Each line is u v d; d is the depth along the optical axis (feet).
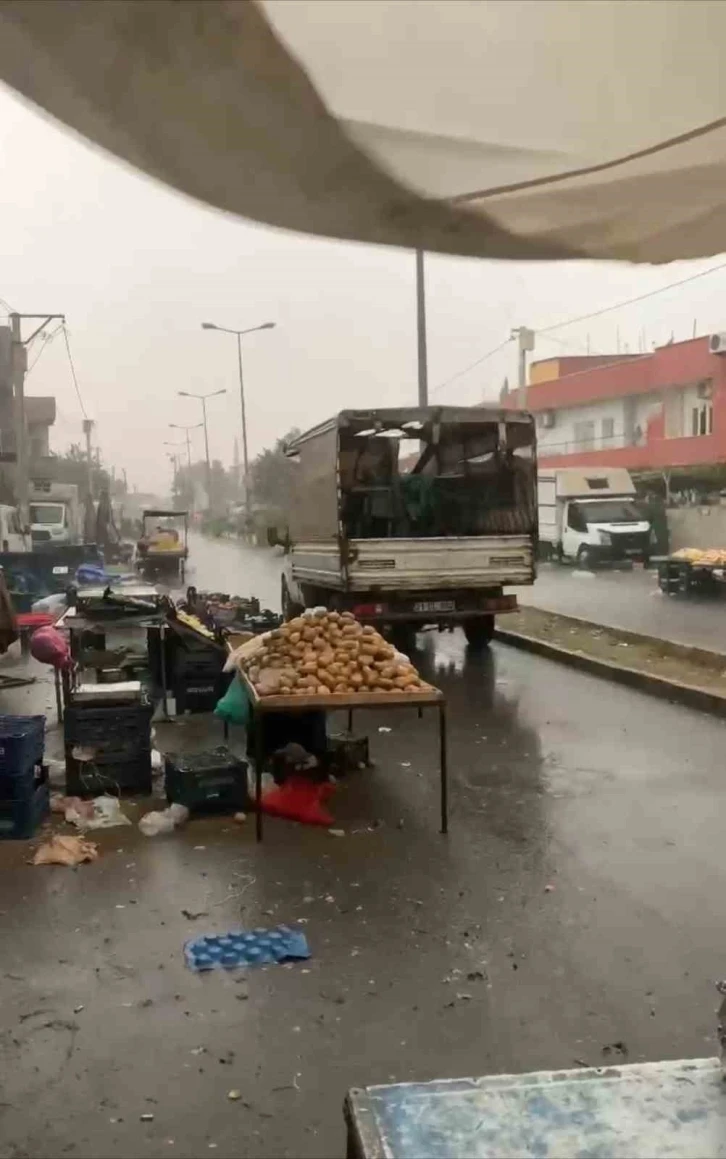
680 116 5.08
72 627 33.88
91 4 3.98
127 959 14.78
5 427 118.42
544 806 22.30
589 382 139.44
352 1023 12.85
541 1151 6.92
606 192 5.62
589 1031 12.59
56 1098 11.23
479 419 44.32
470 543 43.24
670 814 21.59
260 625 43.65
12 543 84.99
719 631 51.47
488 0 4.30
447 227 5.72
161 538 109.60
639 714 32.48
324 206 5.33
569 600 69.82
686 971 14.25
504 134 5.08
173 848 19.70
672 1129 7.16
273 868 18.56
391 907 16.67
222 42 4.25
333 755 25.13
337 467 43.86
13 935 15.65
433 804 22.56
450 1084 7.66
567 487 104.37
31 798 20.48
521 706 34.24
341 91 4.65
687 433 122.21
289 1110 10.98
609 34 4.56
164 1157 10.20
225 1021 12.92
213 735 29.94
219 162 4.84
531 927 15.81
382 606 43.09
